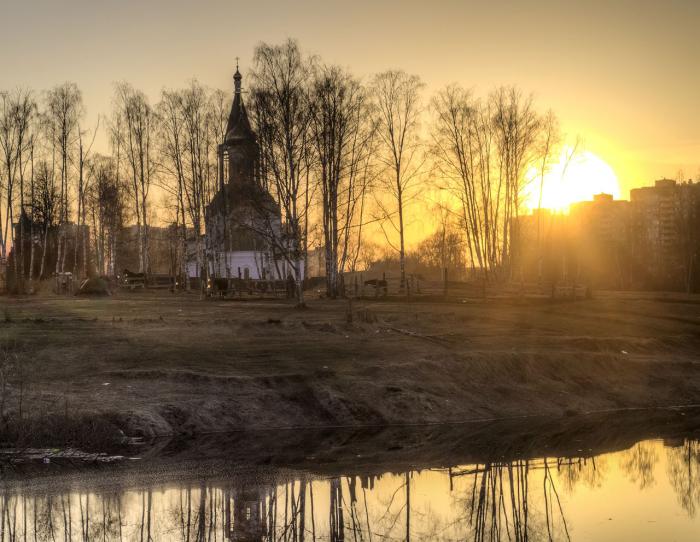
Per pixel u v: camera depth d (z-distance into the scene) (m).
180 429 33.25
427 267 144.62
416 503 24.47
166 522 21.88
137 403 34.09
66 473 26.56
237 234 110.75
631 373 47.09
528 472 28.88
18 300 67.81
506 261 87.06
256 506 23.62
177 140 86.56
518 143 82.19
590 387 44.66
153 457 29.11
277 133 62.00
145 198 92.94
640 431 37.53
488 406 40.31
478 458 30.84
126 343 42.97
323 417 36.34
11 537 20.50
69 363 38.91
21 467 27.31
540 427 37.72
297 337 46.66
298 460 29.45
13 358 38.53
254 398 36.41
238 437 33.19
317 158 67.94
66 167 89.19
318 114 67.06
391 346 45.75
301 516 22.84
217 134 84.25
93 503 23.42
